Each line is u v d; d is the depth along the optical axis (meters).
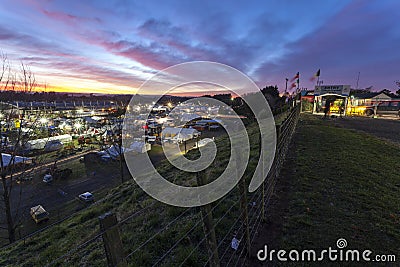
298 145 9.48
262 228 3.73
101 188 15.62
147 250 3.41
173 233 3.76
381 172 6.22
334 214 4.05
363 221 3.83
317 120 20.25
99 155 22.55
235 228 3.70
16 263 4.80
